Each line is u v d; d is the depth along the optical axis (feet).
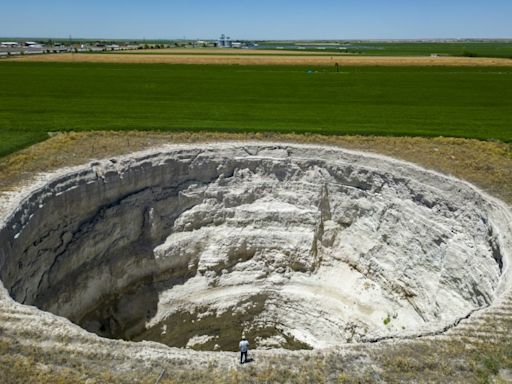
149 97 158.61
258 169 96.84
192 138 105.09
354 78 215.51
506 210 70.64
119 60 287.48
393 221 86.79
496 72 238.48
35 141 98.94
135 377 39.22
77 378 38.45
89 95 159.74
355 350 44.29
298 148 97.09
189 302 89.97
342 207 93.86
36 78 197.26
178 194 92.27
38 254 69.56
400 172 88.02
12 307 47.37
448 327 48.32
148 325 86.17
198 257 92.99
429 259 79.77
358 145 103.30
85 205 79.51
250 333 95.66
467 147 102.42
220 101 154.20
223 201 94.89
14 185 73.15
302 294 92.07
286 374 40.68
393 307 83.76
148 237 88.43
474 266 70.95
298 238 93.66
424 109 144.97
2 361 39.68
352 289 89.76
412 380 40.16
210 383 39.06
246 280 94.02
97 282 80.43
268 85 190.49
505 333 46.09
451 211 79.41
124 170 85.25
